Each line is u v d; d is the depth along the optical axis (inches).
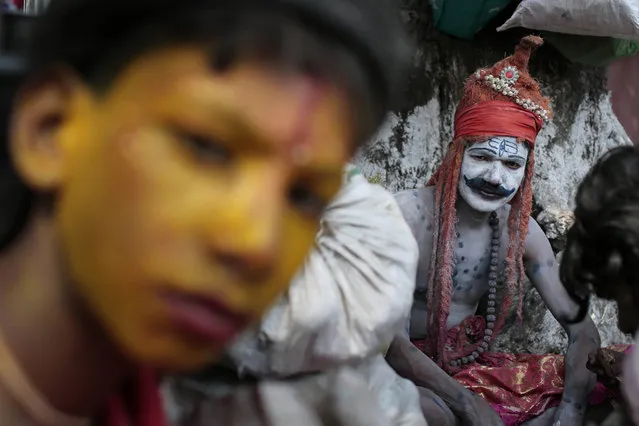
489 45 98.1
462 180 75.6
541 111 75.5
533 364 76.8
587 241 49.3
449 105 94.6
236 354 41.1
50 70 22.1
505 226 79.6
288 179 20.7
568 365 74.5
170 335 20.3
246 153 20.1
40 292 23.2
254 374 41.8
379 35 21.8
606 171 49.1
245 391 41.7
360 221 44.4
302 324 40.4
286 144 20.0
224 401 41.5
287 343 40.7
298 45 20.2
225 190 19.8
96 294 21.0
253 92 19.9
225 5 20.1
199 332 20.2
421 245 76.9
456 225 78.1
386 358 68.1
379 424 41.6
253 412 40.9
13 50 27.2
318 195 22.1
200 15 20.0
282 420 40.0
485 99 75.2
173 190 19.8
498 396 72.7
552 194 100.8
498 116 73.9
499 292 81.5
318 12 20.4
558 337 96.5
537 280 80.2
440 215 76.5
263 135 19.7
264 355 41.3
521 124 74.1
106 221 20.3
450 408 66.0
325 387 42.4
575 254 50.8
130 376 27.4
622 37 83.4
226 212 19.4
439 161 94.2
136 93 20.6
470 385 73.7
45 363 23.5
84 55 21.9
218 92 19.6
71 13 21.7
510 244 77.6
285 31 20.1
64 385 23.9
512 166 75.0
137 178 19.9
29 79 22.4
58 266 22.9
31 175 22.0
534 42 73.5
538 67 102.4
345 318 42.6
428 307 75.9
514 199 77.8
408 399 47.6
